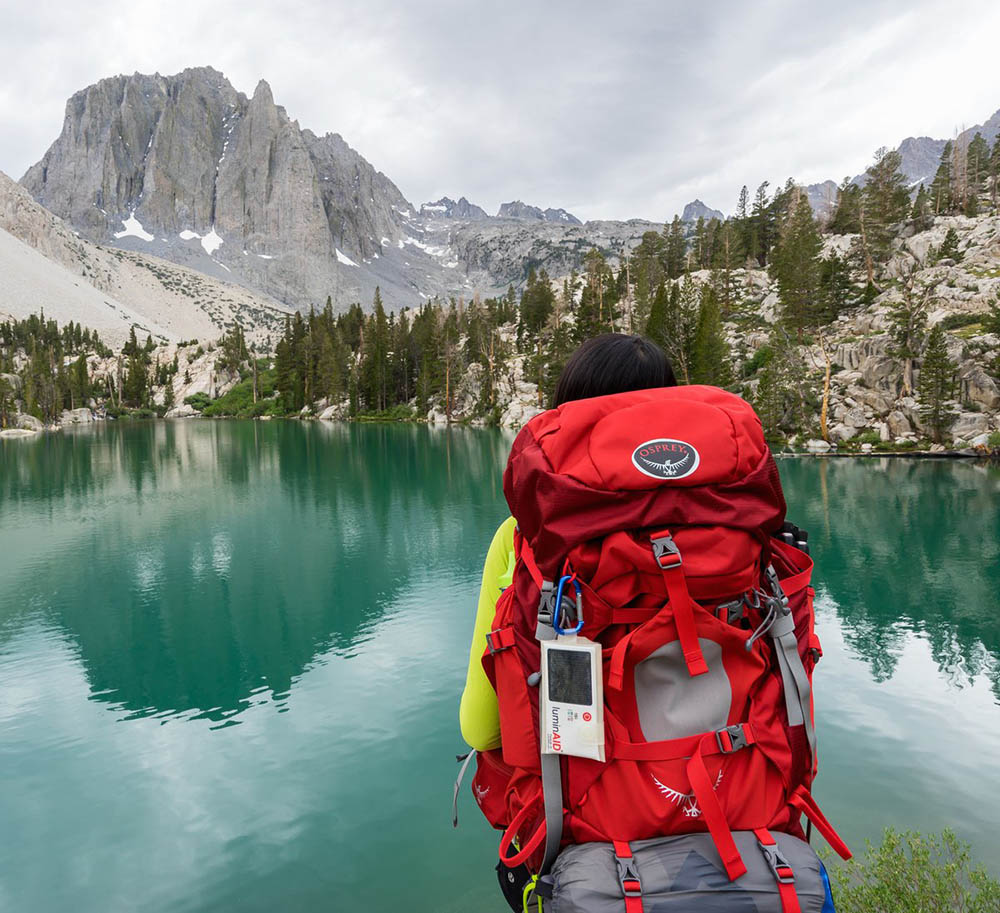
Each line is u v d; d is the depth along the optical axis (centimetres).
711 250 11938
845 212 10356
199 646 1035
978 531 1855
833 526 1950
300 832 543
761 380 5534
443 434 7131
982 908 327
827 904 94
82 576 1480
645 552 94
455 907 450
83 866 507
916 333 4981
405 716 757
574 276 13200
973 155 10769
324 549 1723
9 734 742
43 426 10144
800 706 104
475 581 1380
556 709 100
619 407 112
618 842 98
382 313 11169
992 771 606
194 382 15088
